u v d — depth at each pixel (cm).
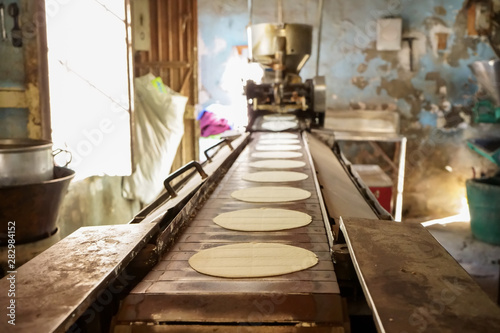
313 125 552
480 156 771
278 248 155
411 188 793
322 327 108
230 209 209
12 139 364
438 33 749
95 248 129
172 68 670
